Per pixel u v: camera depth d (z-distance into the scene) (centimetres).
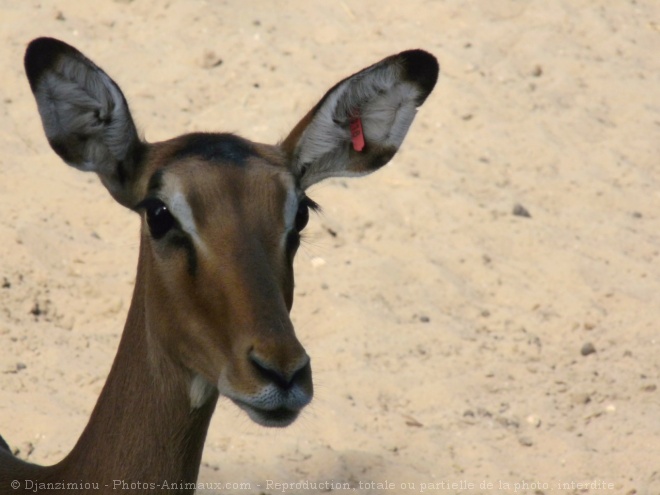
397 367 1584
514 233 1895
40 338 1538
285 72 2225
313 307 1675
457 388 1550
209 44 2280
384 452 1430
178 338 897
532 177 2062
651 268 1841
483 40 2447
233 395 844
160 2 2375
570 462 1427
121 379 941
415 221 1898
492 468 1410
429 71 1021
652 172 2125
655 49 2541
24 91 2061
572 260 1833
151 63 2198
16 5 2288
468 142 2131
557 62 2417
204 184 888
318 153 1002
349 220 1883
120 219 1802
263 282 860
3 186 1811
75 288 1633
